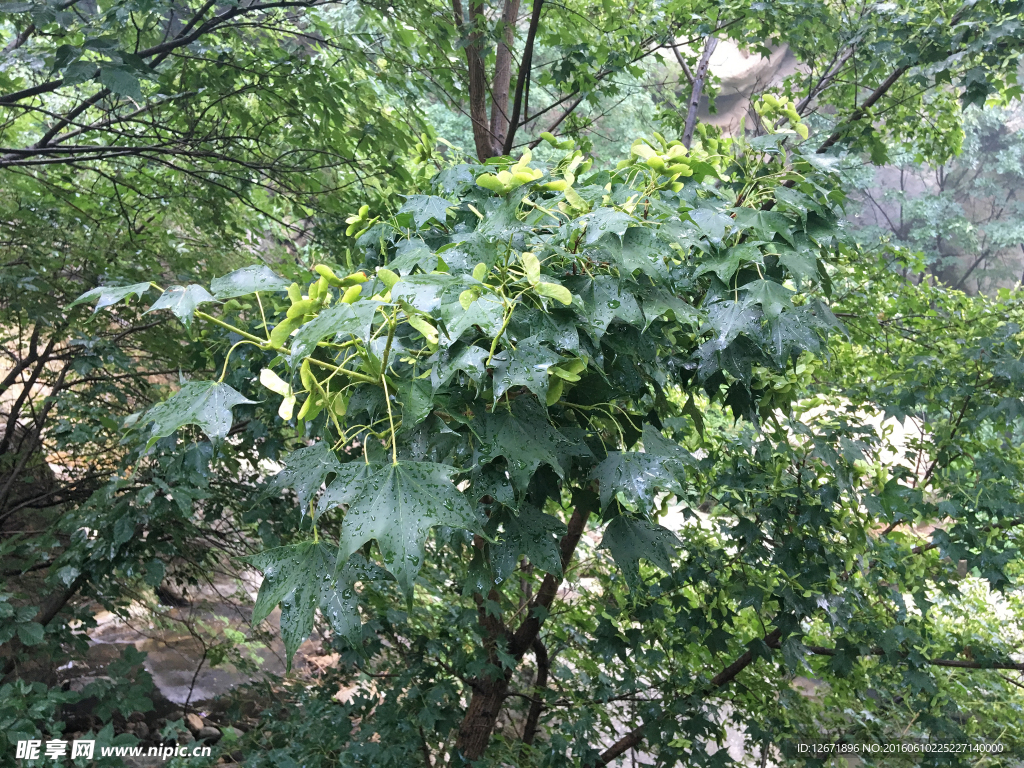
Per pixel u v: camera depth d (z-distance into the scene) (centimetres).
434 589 332
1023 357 277
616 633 262
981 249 1816
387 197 180
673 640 294
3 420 402
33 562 296
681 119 377
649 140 132
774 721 305
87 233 338
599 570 329
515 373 91
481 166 137
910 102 363
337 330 81
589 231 100
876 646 270
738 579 255
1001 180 1834
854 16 356
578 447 105
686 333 131
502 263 99
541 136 133
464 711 303
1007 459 282
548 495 111
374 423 99
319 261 361
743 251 111
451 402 98
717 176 131
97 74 200
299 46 346
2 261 308
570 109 346
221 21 279
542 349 93
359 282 95
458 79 361
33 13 209
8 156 329
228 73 330
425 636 300
